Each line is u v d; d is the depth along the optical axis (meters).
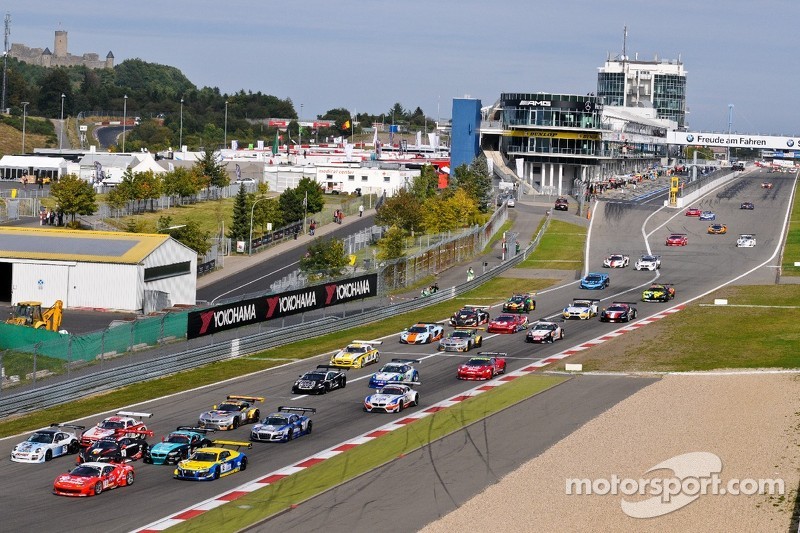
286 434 60.16
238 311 90.44
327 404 69.56
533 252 151.12
